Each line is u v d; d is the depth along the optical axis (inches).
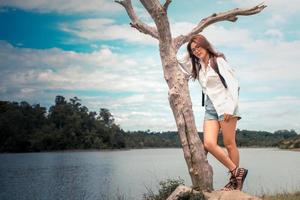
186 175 1492.4
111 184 1321.4
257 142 6658.5
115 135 5846.5
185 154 257.4
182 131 257.8
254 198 213.6
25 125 4950.8
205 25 296.8
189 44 225.6
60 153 4928.6
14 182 1733.5
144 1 264.2
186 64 241.1
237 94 213.0
